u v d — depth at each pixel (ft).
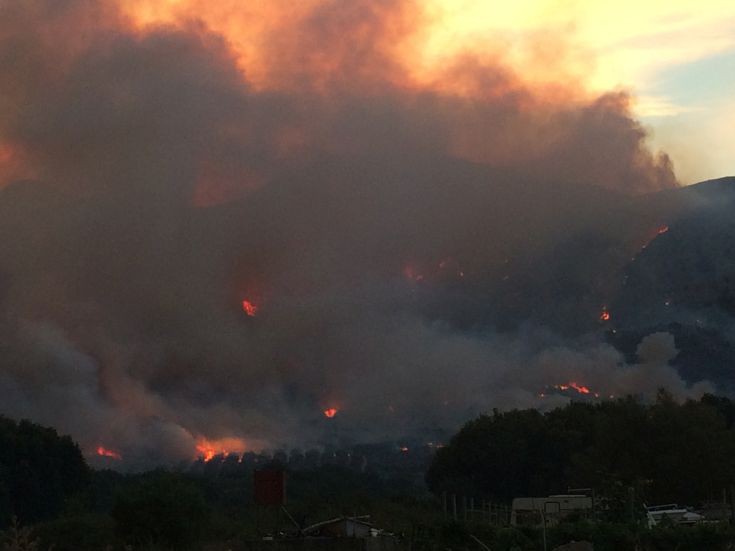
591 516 113.80
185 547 119.75
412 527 104.12
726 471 186.09
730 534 96.22
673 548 94.84
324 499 168.96
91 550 117.80
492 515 133.18
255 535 124.26
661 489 185.68
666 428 188.65
